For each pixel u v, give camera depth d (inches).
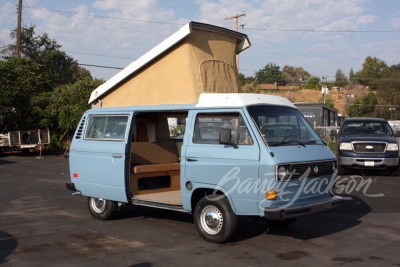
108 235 258.5
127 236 255.4
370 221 289.0
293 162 219.8
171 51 284.7
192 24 273.7
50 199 390.0
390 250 221.5
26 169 649.6
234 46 309.7
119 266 199.3
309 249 224.5
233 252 219.9
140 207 353.1
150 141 334.6
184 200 248.4
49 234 261.4
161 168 299.7
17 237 254.2
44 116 969.5
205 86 277.4
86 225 286.0
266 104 244.7
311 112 1184.2
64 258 212.2
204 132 244.5
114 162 281.7
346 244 233.5
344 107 3073.3
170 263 202.7
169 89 284.8
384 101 2952.8
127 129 281.9
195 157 242.2
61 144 1020.5
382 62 3693.4
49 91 1088.8
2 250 227.0
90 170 299.7
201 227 240.5
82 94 941.8
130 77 308.8
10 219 305.1
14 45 1507.1
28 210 339.0
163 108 268.7
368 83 3599.9
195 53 278.1
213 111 242.7
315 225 279.6
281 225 275.4
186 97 274.4
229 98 239.9
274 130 236.1
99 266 199.5
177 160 332.5
